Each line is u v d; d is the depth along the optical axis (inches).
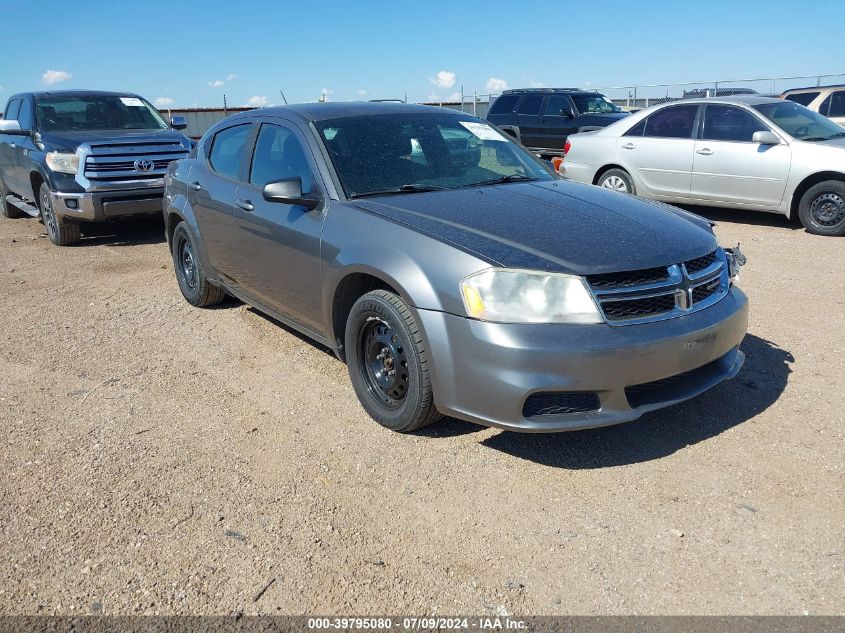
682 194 378.0
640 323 126.4
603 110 594.2
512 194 161.9
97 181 335.6
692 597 100.6
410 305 134.1
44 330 223.0
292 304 175.6
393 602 101.2
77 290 270.4
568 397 125.3
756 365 178.2
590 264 125.1
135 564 110.3
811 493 123.6
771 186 343.9
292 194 159.5
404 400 143.6
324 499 126.3
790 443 140.2
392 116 187.5
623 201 162.6
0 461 142.3
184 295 244.8
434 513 121.6
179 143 360.8
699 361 132.8
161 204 351.9
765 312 219.8
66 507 126.0
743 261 157.8
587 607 99.4
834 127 363.9
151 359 195.3
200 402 167.2
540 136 605.0
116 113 396.2
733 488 126.0
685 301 132.0
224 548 113.7
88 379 182.9
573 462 136.0
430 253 133.9
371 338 149.4
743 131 355.6
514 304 123.9
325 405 163.5
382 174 167.0
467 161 182.1
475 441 144.8
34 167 358.9
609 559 109.0
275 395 169.8
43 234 396.8
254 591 104.0
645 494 125.1
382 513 122.0
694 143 368.2
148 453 144.0
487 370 124.5
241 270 197.5
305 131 174.6
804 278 257.4
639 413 127.9
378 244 142.9
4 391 176.6
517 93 628.7
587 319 122.8
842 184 322.3
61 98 392.8
